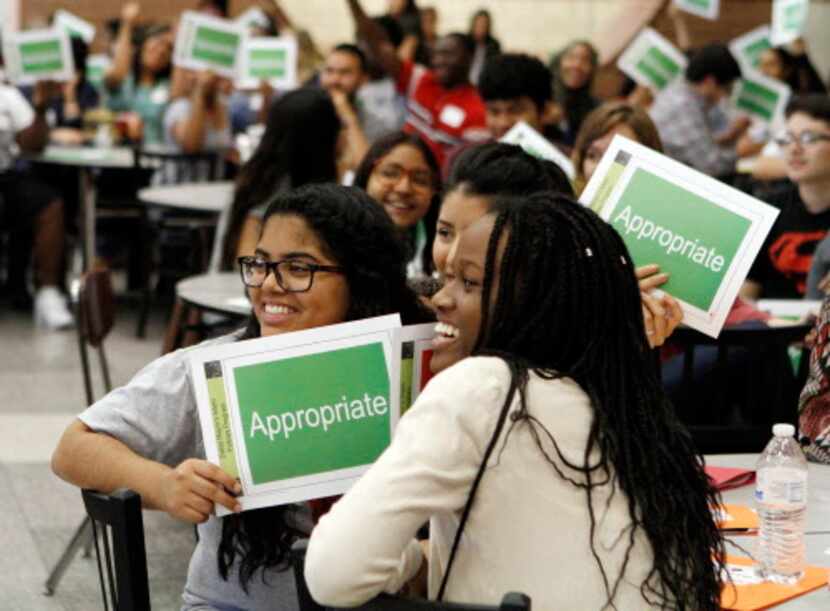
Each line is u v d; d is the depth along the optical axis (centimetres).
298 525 231
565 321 183
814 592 216
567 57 774
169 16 1262
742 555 231
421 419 176
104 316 413
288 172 454
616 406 183
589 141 402
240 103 989
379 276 238
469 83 643
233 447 210
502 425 176
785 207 479
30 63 806
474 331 190
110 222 860
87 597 400
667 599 181
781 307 429
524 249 184
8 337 752
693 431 326
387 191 380
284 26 1238
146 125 945
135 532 196
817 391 277
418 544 190
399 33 877
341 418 212
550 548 177
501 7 1339
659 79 725
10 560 426
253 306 240
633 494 179
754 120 788
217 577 235
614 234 188
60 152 839
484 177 281
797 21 794
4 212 797
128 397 226
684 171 244
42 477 507
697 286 241
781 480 223
